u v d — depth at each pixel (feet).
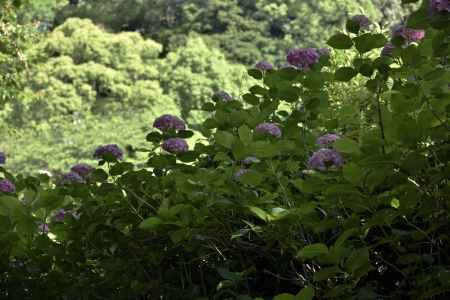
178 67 91.97
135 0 112.06
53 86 82.17
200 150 7.45
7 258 7.88
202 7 111.75
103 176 7.45
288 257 6.57
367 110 8.41
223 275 6.23
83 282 7.68
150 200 7.34
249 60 104.63
